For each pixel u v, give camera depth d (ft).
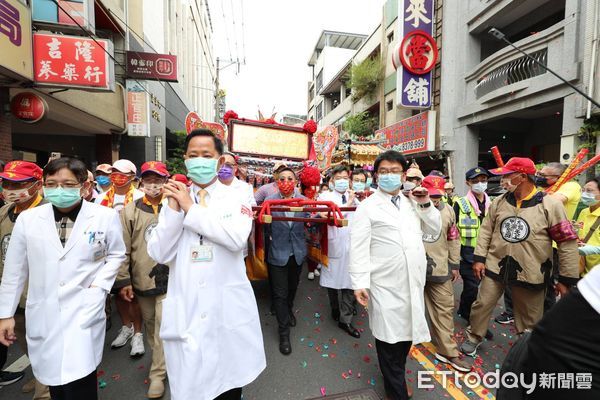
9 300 6.28
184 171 47.09
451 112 40.55
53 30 20.63
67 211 6.61
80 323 6.23
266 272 12.09
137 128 35.53
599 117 23.67
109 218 7.00
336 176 14.10
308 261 18.52
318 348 10.78
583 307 3.16
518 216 9.20
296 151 18.47
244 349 6.19
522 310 9.53
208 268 5.74
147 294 8.82
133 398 8.30
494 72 34.01
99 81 20.30
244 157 17.28
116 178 12.59
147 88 39.55
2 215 8.48
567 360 3.21
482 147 42.52
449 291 9.91
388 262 7.98
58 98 22.62
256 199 15.03
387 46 58.44
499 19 35.27
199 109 86.33
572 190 11.91
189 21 71.36
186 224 5.47
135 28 39.37
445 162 41.19
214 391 5.67
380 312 7.96
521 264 9.07
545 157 38.01
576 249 8.49
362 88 63.77
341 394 8.40
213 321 5.74
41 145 35.96
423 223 8.73
